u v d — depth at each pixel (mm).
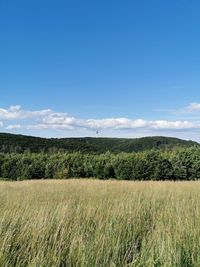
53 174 70812
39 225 6668
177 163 59406
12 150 121250
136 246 6512
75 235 6520
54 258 5566
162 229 7320
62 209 8125
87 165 67938
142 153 62688
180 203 11852
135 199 12914
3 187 25500
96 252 5883
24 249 5852
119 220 8062
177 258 5809
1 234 6176
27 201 11750
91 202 11836
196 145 61250
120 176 63031
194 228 7410
